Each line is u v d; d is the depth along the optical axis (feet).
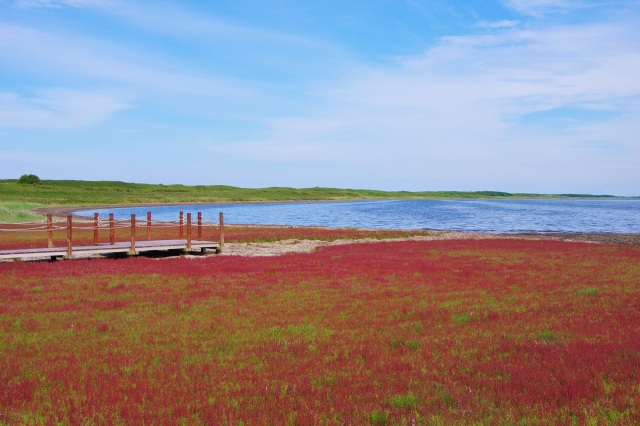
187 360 35.76
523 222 290.56
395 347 39.09
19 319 48.19
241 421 23.84
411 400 26.84
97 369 33.35
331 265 90.99
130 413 25.09
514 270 85.92
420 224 274.57
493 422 23.85
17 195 548.31
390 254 112.27
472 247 130.52
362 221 305.53
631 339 39.68
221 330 44.91
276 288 66.69
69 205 500.74
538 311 52.85
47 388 29.55
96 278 73.41
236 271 82.28
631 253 115.14
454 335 42.55
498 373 31.73
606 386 28.37
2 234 168.86
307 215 386.73
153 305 55.42
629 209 530.68
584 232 208.23
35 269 80.94
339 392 28.53
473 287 68.44
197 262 93.25
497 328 45.29
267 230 201.57
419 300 59.06
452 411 25.54
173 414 25.22
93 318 48.91
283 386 29.43
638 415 23.91
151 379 31.19
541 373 30.89
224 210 484.33
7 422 23.98
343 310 53.36
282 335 43.09
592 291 63.46
